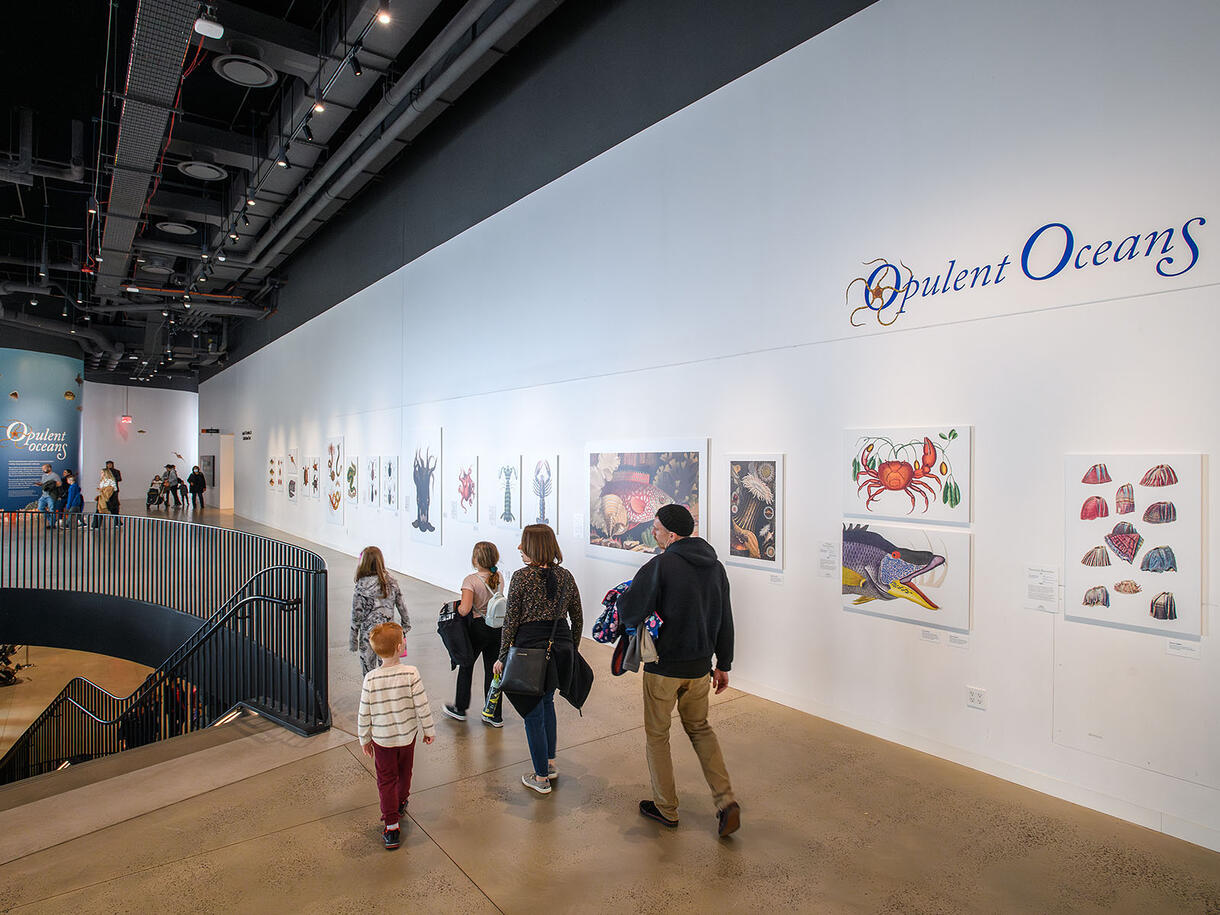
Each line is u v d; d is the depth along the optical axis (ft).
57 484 52.70
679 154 20.94
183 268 58.39
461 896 9.63
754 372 18.52
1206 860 10.55
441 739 15.34
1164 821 11.31
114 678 40.34
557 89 26.32
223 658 23.00
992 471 13.60
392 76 32.19
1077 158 12.57
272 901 9.53
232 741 15.72
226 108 36.91
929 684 14.53
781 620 17.66
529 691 12.24
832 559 16.49
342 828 11.54
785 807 12.20
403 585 34.91
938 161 14.65
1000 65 13.70
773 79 18.22
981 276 13.87
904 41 15.34
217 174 36.81
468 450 31.94
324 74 27.61
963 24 14.30
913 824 11.61
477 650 16.33
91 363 91.76
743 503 18.61
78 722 32.68
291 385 57.26
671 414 21.03
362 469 43.78
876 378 15.67
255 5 30.01
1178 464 11.26
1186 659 11.16
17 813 12.20
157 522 34.27
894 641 15.19
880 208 15.70
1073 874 10.19
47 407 65.46
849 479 16.12
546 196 26.76
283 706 18.67
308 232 49.70
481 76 31.01
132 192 34.53
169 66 23.99
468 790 12.83
